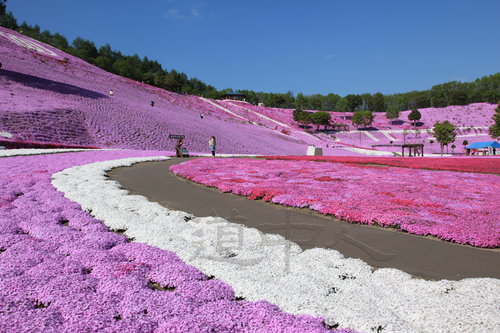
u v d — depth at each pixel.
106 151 38.53
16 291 4.87
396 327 4.00
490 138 150.12
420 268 6.40
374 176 20.61
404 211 10.51
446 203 12.15
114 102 77.31
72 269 5.68
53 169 19.59
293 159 36.06
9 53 91.75
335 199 12.37
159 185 16.39
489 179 20.00
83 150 37.28
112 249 6.86
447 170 26.08
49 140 45.59
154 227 8.49
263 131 115.06
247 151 73.00
